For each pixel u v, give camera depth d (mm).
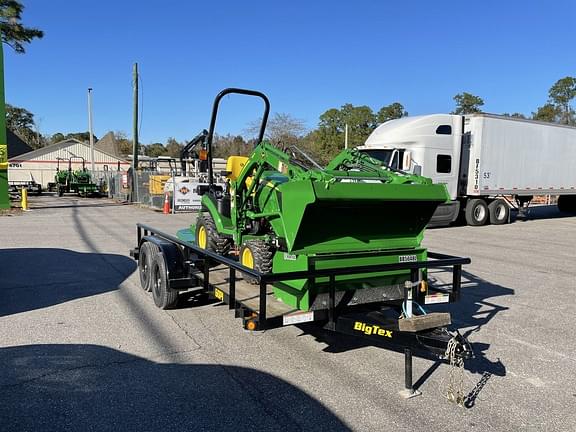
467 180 17891
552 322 6000
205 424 3428
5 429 3309
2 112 20281
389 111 58031
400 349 4957
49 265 9023
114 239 12734
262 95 6137
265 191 5371
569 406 3820
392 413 3646
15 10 28297
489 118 17578
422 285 4625
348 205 4375
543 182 19953
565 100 69875
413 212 4930
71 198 32906
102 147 68312
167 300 5996
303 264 4398
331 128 58094
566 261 10469
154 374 4246
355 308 4766
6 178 20891
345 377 4270
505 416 3641
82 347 4852
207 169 6902
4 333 5223
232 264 4500
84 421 3436
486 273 9031
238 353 4773
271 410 3652
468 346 3773
